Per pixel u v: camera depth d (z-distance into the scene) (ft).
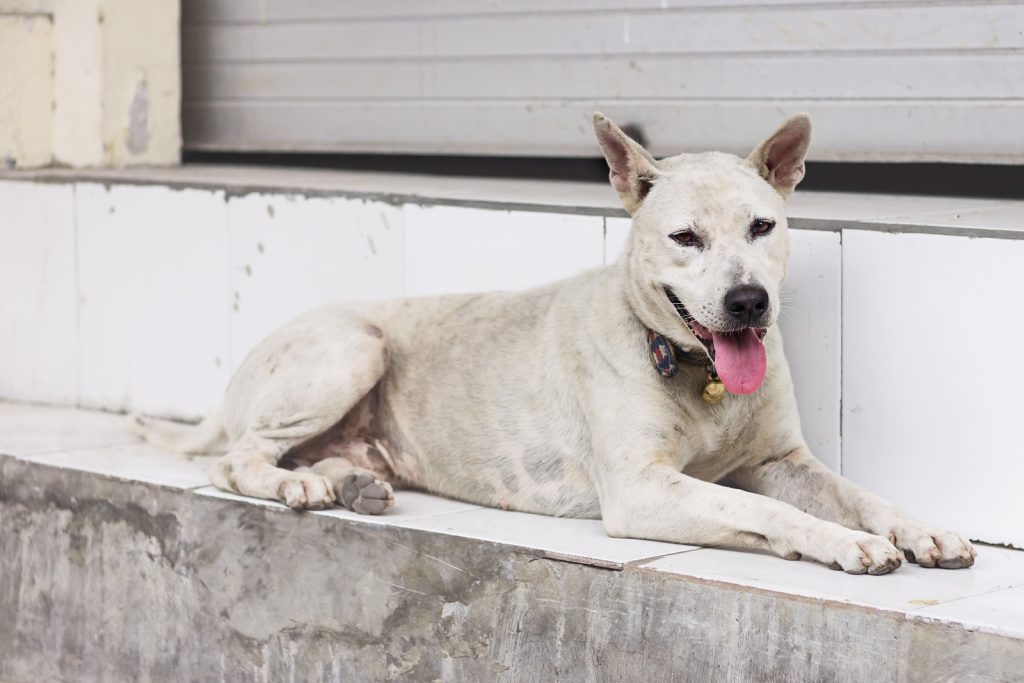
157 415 24.31
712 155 16.60
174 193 23.70
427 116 26.23
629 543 15.78
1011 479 15.98
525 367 17.71
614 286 17.10
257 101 28.55
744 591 14.01
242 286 23.09
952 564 14.80
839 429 17.30
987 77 20.34
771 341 16.57
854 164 21.98
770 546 15.06
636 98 23.77
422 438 18.52
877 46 21.26
